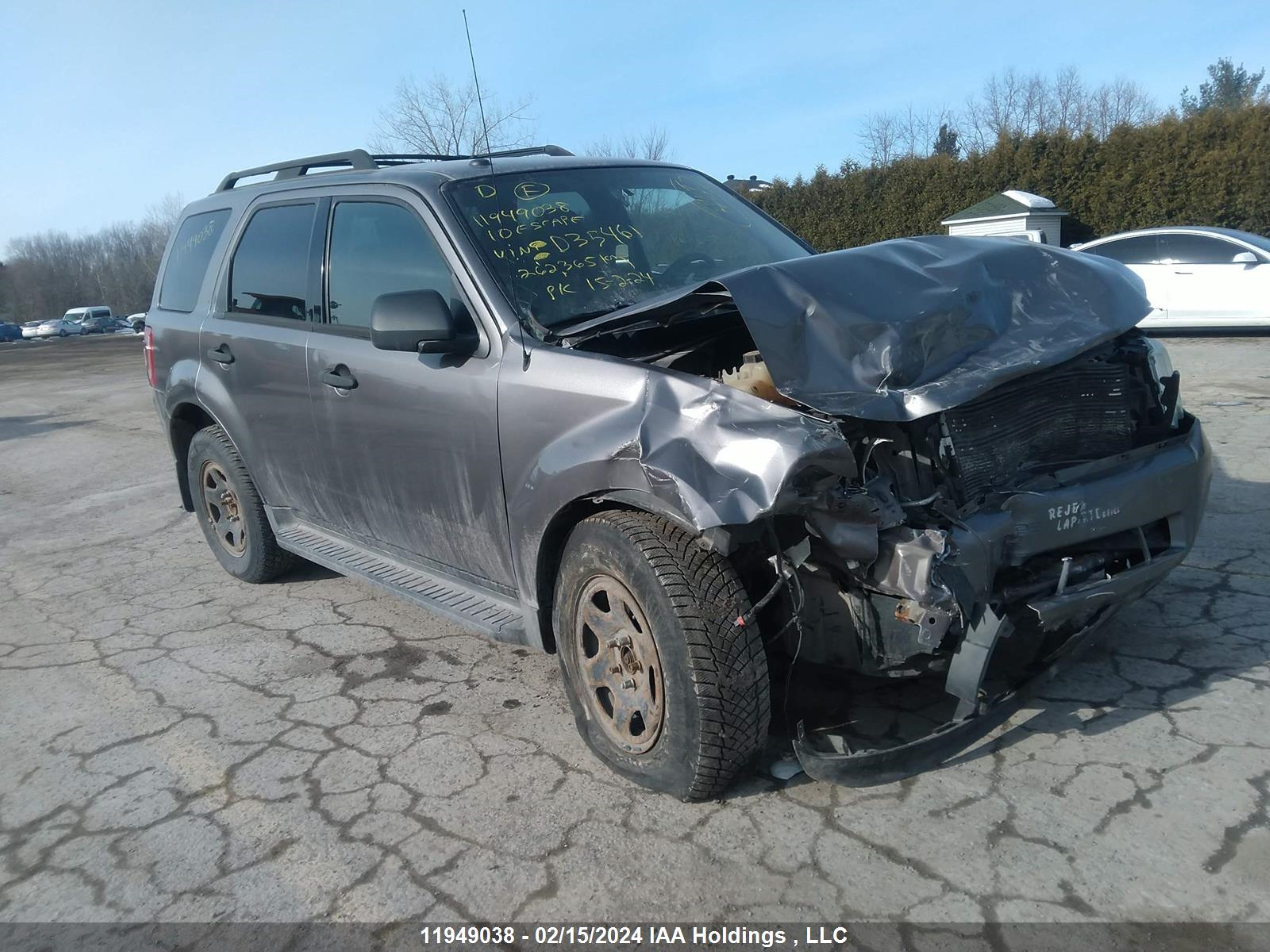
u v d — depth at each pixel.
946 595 2.59
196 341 5.03
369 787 3.23
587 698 3.18
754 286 2.88
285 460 4.54
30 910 2.76
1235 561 4.52
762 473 2.48
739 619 2.72
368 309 3.94
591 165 4.23
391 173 4.03
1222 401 8.28
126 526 7.07
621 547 2.85
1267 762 2.96
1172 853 2.60
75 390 18.80
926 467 2.78
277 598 5.16
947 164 22.97
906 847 2.71
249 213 4.85
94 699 4.09
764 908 2.52
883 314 2.88
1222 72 64.62
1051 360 2.88
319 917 2.63
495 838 2.90
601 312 3.50
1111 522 3.05
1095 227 21.20
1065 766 3.02
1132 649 3.74
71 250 107.44
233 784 3.33
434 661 4.21
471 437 3.40
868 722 3.29
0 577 6.00
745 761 2.85
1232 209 19.48
